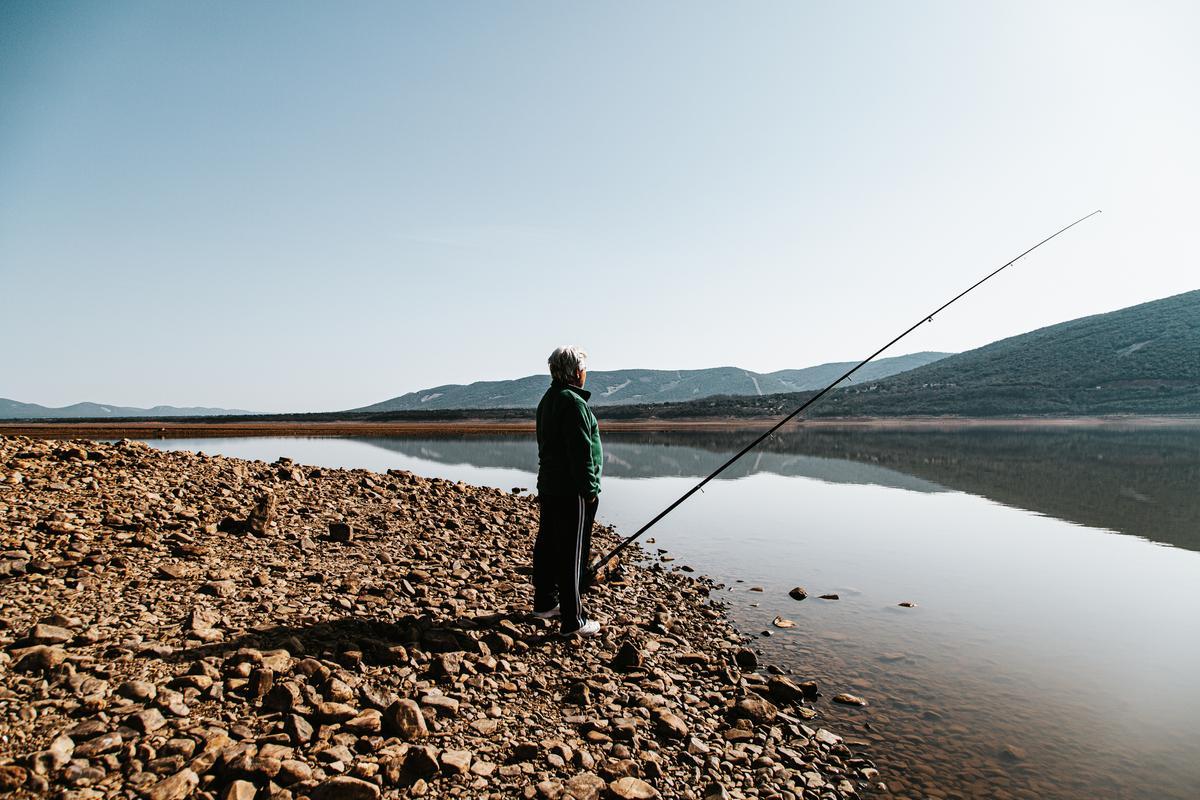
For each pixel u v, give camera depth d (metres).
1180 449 34.34
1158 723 4.57
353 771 2.88
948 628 6.59
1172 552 10.24
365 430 77.94
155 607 4.25
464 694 3.80
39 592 4.19
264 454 30.66
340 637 4.27
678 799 3.25
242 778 2.66
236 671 3.45
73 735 2.71
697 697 4.62
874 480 21.03
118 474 7.81
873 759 4.04
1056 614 7.07
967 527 12.48
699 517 13.69
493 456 31.53
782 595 7.79
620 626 5.89
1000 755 4.12
